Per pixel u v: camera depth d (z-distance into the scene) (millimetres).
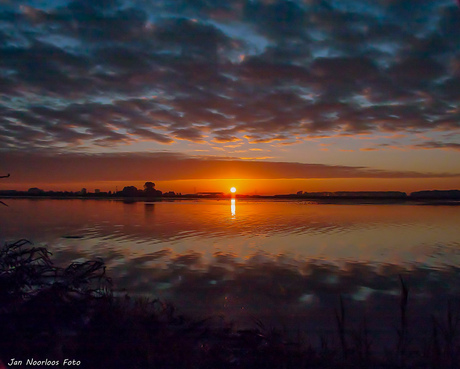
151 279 7098
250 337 4285
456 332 4566
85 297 5176
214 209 27703
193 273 7566
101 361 3549
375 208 29375
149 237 12422
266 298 6012
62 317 4527
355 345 3924
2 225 15930
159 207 30656
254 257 9203
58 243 11125
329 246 10797
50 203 37344
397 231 14125
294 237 12570
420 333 4582
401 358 3742
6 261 5762
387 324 4902
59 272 6473
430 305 5695
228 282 6930
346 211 25844
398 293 6293
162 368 3500
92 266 6039
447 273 7648
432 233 13562
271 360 3707
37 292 5164
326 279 7176
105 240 11750
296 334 4543
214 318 5090
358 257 9281
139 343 3855
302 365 3584
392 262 8680
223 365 3639
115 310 4738
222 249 10242
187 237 12484
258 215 21938
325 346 4027
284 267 8125
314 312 5375
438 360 3549
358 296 6141
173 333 4254
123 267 8047
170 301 5812
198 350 3963
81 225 16016
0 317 4371
